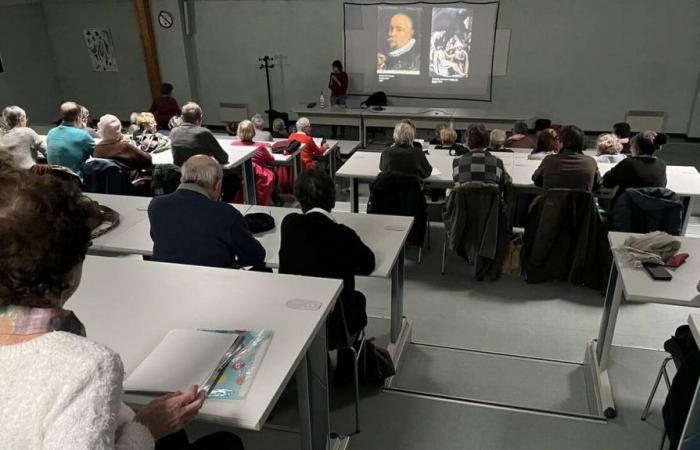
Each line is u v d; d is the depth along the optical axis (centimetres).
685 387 184
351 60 852
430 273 396
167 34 869
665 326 320
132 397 127
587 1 746
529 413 244
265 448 219
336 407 248
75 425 73
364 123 767
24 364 76
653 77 763
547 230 354
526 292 366
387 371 260
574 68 784
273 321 161
